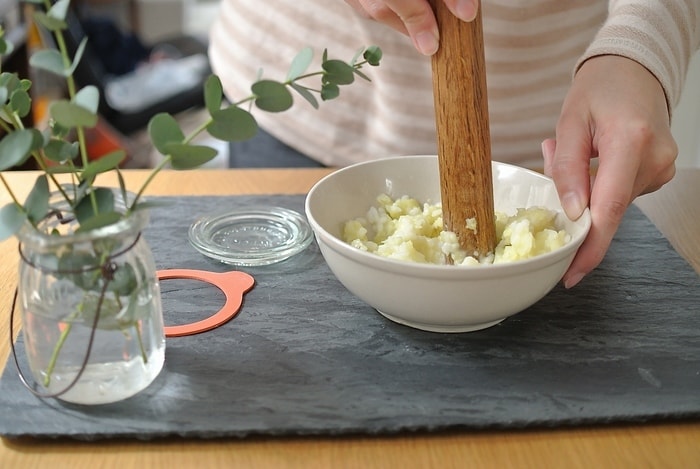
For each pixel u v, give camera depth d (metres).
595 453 0.44
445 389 0.47
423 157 0.60
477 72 0.49
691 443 0.44
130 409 0.45
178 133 0.44
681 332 0.52
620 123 0.54
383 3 0.52
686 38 0.63
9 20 1.26
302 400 0.46
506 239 0.53
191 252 0.61
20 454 0.43
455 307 0.48
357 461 0.43
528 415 0.45
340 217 0.57
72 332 0.44
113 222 0.43
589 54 0.60
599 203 0.52
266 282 0.57
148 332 0.46
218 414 0.45
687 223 0.68
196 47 1.95
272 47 0.82
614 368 0.49
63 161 0.46
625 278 0.58
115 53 1.79
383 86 0.79
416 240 0.52
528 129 0.80
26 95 0.46
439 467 0.43
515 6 0.74
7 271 0.58
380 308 0.51
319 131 0.83
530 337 0.52
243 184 0.72
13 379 0.47
